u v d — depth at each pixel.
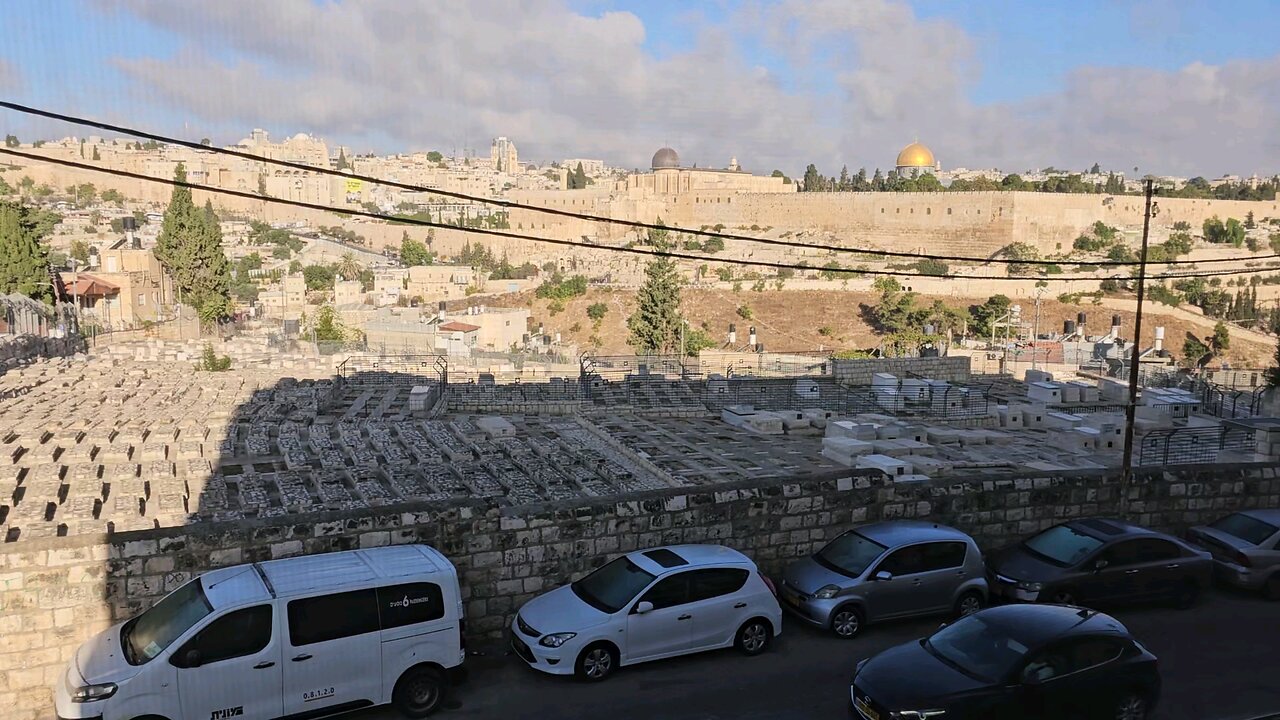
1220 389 41.62
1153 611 13.84
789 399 36.50
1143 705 10.05
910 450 26.34
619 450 26.47
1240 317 97.25
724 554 12.35
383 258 162.00
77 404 30.09
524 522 12.48
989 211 134.38
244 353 49.88
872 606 12.73
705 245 153.25
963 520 15.41
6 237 59.72
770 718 10.27
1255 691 11.05
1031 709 9.64
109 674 9.01
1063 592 13.18
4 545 10.33
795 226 158.50
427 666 10.24
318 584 9.91
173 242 75.25
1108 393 37.78
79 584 10.59
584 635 11.04
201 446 24.33
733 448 27.19
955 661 10.10
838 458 25.62
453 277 127.38
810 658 11.94
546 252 164.00
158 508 18.25
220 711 9.28
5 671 10.30
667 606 11.52
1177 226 142.00
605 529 13.01
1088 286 108.25
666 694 10.82
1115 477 16.39
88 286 74.12
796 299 108.06
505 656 11.89
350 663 9.84
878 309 98.25
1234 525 15.37
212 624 9.32
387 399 35.03
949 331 83.12
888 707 9.58
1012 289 107.88
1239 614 13.73
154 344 52.75
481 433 28.06
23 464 21.20
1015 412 32.91
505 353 59.94
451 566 10.65
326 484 21.30
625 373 42.56
